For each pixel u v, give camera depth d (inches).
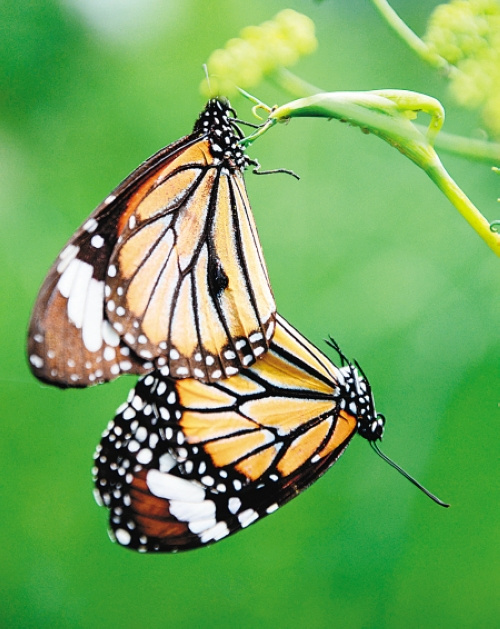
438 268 23.0
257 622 22.2
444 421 21.7
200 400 17.3
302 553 22.1
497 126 16.6
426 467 21.8
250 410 17.4
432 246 23.3
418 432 21.8
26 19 22.6
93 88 24.1
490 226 16.3
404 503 21.7
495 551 21.5
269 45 16.7
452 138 16.5
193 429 17.3
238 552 22.5
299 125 24.6
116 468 17.3
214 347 16.8
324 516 22.1
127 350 16.5
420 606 21.5
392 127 16.3
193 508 17.4
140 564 23.1
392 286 23.0
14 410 23.1
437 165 16.4
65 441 23.3
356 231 23.8
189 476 17.3
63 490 23.2
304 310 23.2
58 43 23.2
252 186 24.3
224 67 16.7
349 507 22.0
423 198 23.8
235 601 22.4
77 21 23.4
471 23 16.7
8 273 22.7
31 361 16.2
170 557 23.1
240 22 25.6
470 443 21.6
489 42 16.7
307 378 17.5
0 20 22.4
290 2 25.5
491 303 22.2
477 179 22.0
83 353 16.4
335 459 17.6
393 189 24.1
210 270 16.8
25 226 22.9
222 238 16.9
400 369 22.2
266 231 23.9
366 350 22.5
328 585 21.9
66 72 23.7
